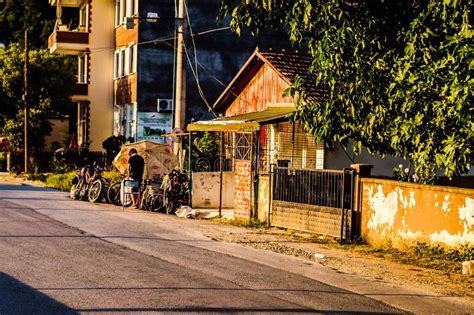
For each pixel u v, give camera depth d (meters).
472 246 17.92
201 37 49.19
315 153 29.31
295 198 22.89
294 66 32.66
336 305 12.26
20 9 76.94
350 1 15.41
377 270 16.58
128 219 25.14
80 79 61.19
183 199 28.69
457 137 13.16
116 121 56.62
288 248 19.47
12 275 13.91
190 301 11.95
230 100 36.31
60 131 67.06
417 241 19.23
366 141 16.11
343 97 15.43
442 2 13.50
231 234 21.88
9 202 30.12
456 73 12.84
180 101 31.06
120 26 55.00
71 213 26.48
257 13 16.61
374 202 20.50
